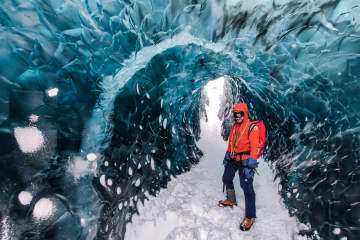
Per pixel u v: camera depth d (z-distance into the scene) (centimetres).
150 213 233
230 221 233
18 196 104
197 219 234
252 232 216
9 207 101
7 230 100
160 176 294
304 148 230
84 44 145
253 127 230
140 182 237
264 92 329
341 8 163
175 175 345
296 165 244
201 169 409
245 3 190
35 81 116
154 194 271
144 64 206
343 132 171
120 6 165
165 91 286
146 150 252
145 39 192
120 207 189
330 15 169
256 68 261
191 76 322
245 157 233
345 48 168
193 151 471
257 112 438
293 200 239
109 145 172
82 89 143
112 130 176
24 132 109
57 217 119
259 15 195
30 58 115
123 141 195
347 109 168
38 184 113
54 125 123
